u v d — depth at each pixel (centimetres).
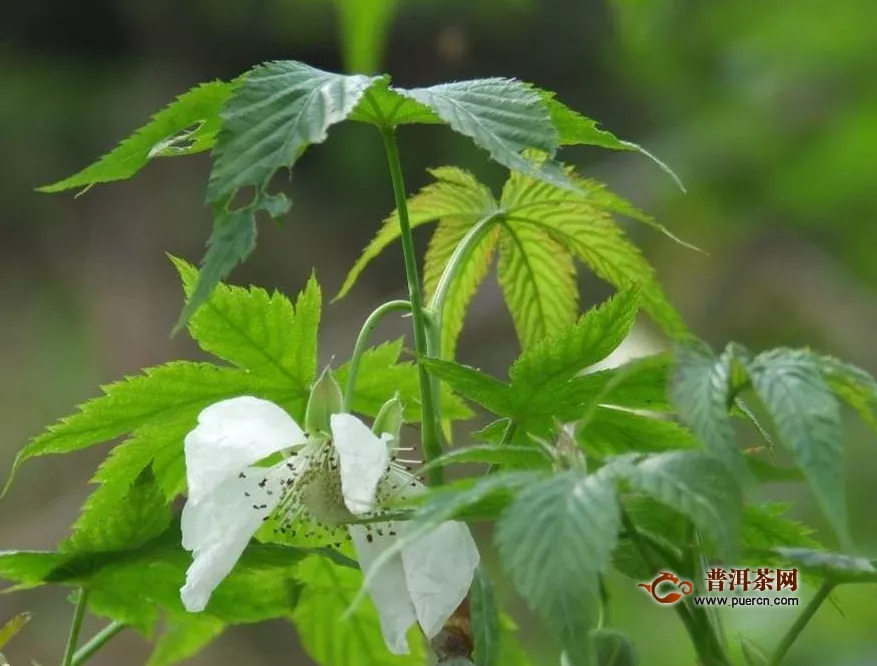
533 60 142
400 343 40
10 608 132
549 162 35
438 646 37
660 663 76
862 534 82
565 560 31
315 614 43
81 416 39
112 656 131
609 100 139
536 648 88
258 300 39
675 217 104
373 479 35
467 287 43
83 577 39
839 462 31
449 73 147
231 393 40
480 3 143
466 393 37
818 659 63
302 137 34
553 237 42
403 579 36
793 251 106
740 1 96
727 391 32
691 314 109
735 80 99
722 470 31
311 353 40
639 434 38
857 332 106
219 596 41
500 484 32
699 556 34
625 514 33
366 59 52
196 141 38
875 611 65
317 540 38
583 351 36
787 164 97
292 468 37
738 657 53
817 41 96
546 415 37
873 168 94
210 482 35
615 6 92
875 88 94
